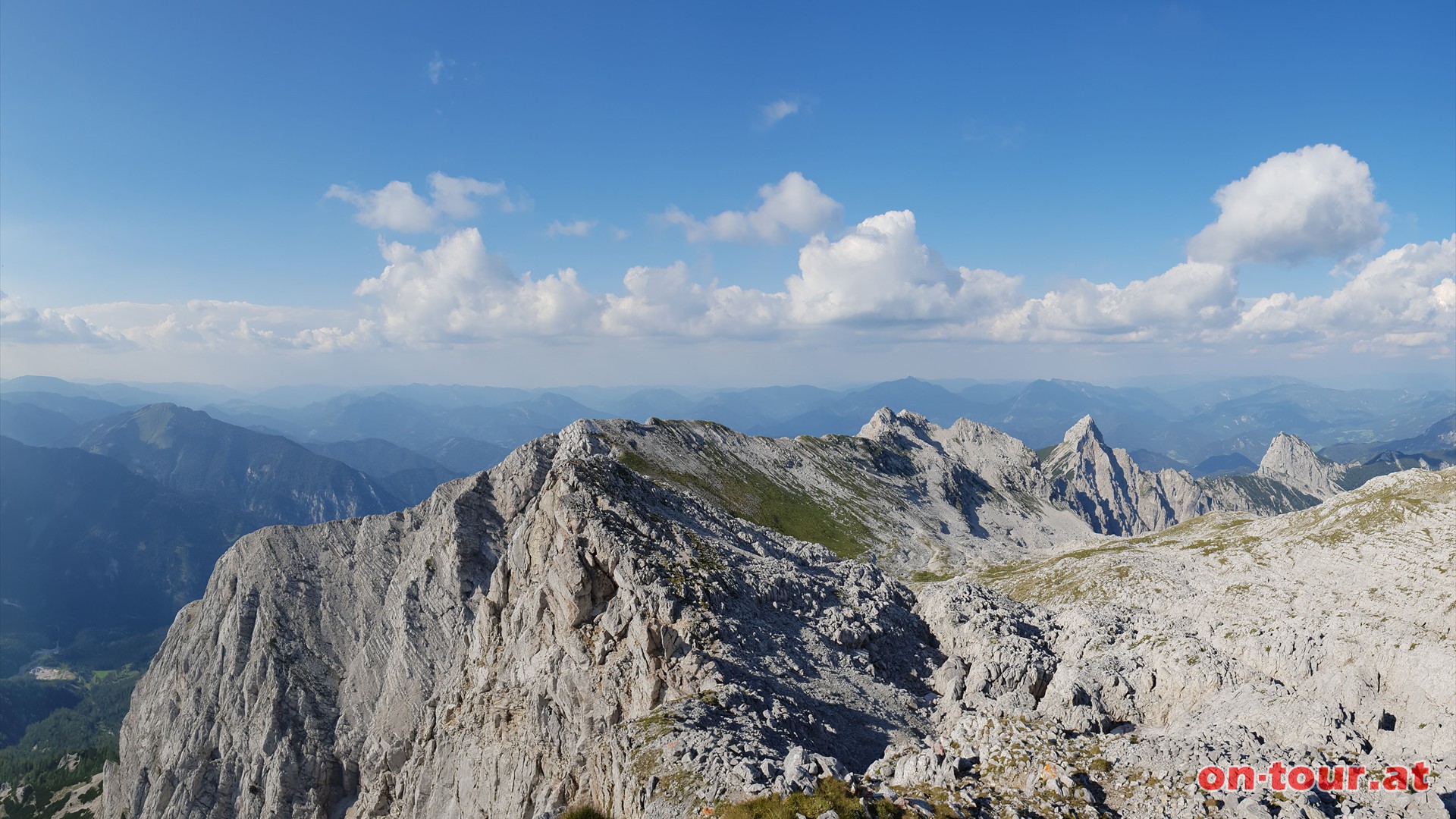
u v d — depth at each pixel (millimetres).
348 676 138000
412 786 81375
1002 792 37156
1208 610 72375
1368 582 67062
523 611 71812
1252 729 47156
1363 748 43125
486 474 161125
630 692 58125
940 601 80812
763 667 59062
